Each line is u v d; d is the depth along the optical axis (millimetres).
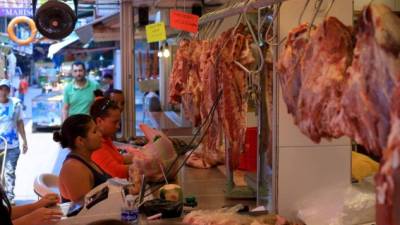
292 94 1750
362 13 1347
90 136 2949
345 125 1433
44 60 13586
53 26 4785
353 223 1968
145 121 5910
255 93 2383
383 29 1272
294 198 2201
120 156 3605
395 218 1074
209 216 2129
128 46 5344
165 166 2664
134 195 2416
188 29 3133
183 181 3020
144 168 2623
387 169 1082
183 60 3320
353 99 1370
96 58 12383
